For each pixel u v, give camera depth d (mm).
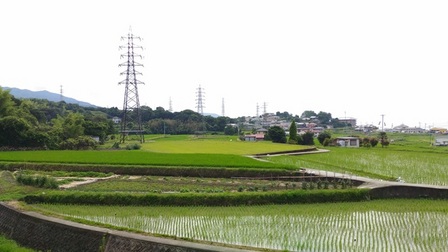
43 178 29516
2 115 74062
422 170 40156
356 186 30031
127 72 95875
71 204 25234
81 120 83750
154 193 25953
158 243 14453
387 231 18281
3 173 35062
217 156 47969
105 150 65688
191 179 35219
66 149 68750
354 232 18156
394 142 103500
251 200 25266
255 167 37219
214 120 161250
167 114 161500
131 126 142375
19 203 23141
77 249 16453
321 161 50188
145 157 46656
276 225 19625
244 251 13414
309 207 24156
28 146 64500
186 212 22859
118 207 24438
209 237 17531
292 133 96500
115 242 15461
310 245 16250
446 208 23516
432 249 15555
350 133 159125
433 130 177500
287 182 33000
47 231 18141
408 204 24844
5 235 20109
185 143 90750
